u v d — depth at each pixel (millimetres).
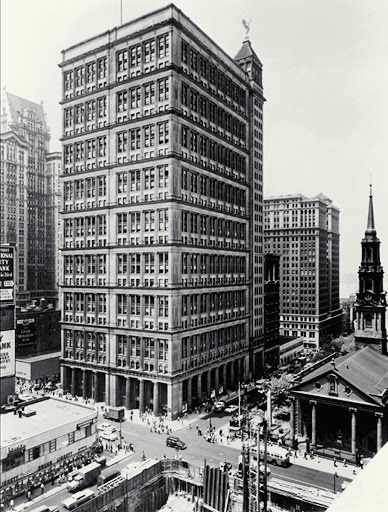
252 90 133250
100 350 107312
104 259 107625
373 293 104062
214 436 83562
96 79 110750
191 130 104875
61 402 90375
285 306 196750
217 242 115625
